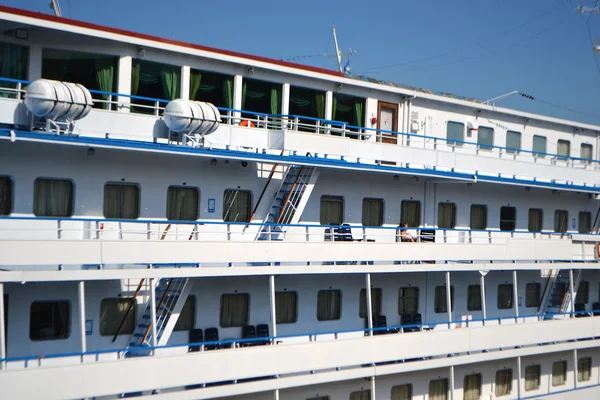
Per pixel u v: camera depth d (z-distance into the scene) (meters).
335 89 27.50
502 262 29.50
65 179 21.42
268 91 26.00
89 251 19.72
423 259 26.95
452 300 30.17
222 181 24.31
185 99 23.95
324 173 26.70
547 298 33.50
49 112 19.53
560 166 33.75
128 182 22.45
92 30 21.67
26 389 18.45
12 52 21.22
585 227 35.72
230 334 24.39
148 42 22.75
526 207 33.09
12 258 18.67
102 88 22.62
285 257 23.36
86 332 21.66
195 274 21.44
